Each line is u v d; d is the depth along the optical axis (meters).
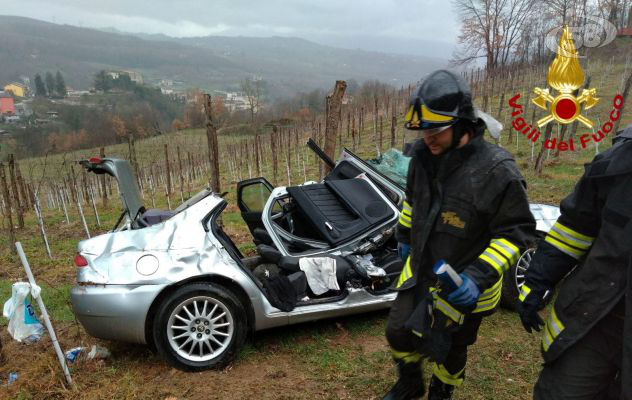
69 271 7.44
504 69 33.03
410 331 2.67
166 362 3.88
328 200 4.88
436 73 2.35
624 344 1.86
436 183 2.46
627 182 1.93
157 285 3.73
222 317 3.89
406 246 2.83
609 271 1.95
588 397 2.06
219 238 4.06
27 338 3.58
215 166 7.41
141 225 4.23
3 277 7.37
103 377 3.75
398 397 2.87
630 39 29.55
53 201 18.61
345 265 4.45
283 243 4.64
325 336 4.41
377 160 5.74
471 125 2.35
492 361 3.86
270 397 3.47
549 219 5.04
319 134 20.64
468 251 2.47
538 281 2.21
